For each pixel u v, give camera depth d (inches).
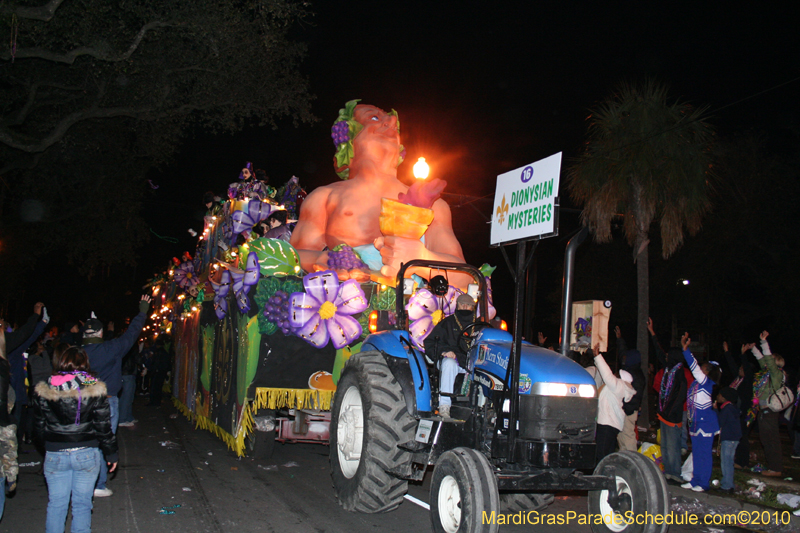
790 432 505.0
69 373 170.7
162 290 755.4
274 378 295.9
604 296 1173.1
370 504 224.5
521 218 194.5
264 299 289.3
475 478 175.2
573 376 189.6
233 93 625.0
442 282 244.5
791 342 991.0
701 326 1108.5
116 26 531.2
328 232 350.3
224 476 295.7
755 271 966.4
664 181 511.2
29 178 765.9
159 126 696.4
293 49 635.5
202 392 424.5
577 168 553.9
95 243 876.6
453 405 211.5
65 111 673.0
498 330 216.5
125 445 376.2
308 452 370.0
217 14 530.3
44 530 208.7
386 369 236.8
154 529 210.4
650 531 184.5
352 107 390.9
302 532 211.8
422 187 334.0
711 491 289.6
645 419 509.0
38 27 472.7
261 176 356.8
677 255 1042.1
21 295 1053.8
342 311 294.4
